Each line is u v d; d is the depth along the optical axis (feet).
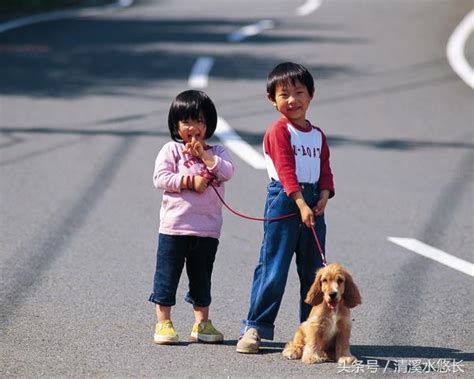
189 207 66.90
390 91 182.39
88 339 68.39
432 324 73.51
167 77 189.88
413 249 94.94
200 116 66.69
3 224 100.37
